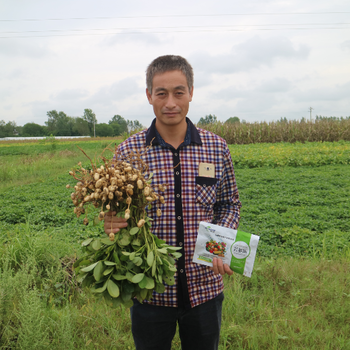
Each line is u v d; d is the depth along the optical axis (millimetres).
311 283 3514
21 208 7605
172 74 1503
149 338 1571
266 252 4703
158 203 1562
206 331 1596
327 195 8125
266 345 2627
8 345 2400
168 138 1634
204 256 1550
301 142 22047
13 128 124688
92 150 24094
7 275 2926
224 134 23000
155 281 1357
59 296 3289
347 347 2580
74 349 2455
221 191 1795
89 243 1422
